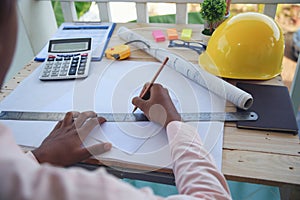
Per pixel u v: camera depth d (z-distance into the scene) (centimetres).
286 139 63
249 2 107
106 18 126
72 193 29
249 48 78
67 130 66
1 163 30
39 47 134
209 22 93
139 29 108
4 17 28
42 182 29
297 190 55
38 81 86
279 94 75
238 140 63
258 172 57
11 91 83
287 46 191
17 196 28
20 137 68
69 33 108
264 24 78
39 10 130
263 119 68
